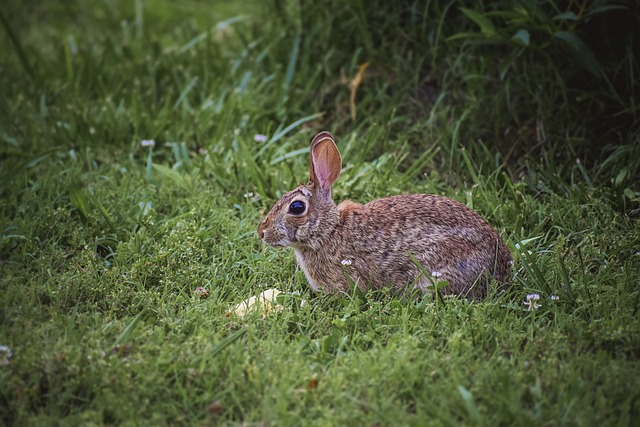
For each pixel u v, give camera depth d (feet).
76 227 34.40
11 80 48.62
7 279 30.60
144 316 29.40
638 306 29.19
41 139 42.52
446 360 26.00
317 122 43.32
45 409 24.72
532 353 26.63
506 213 35.04
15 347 26.71
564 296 29.53
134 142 41.50
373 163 38.78
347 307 29.19
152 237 34.14
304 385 25.17
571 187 36.52
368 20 45.19
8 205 35.94
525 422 23.17
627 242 32.58
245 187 38.22
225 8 55.31
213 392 25.14
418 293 30.71
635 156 37.06
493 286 29.99
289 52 46.52
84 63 48.21
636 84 39.37
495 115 40.65
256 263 32.78
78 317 28.73
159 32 53.78
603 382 25.25
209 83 46.29
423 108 42.42
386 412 23.84
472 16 39.01
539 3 39.60
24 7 58.44
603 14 39.70
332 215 31.22
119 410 24.08
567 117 39.96
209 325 28.35
